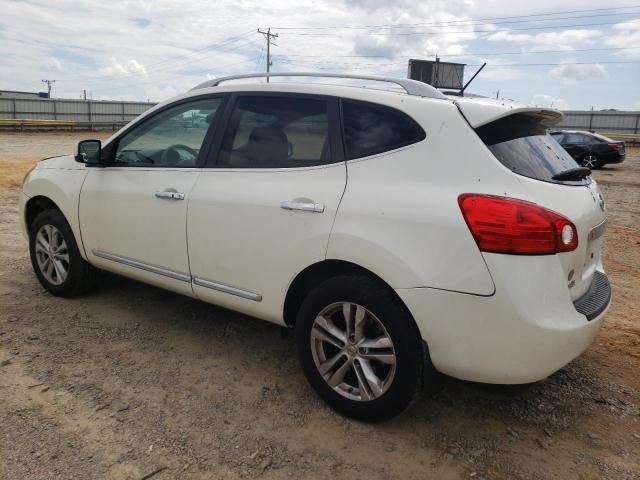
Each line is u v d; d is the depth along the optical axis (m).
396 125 2.83
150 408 2.97
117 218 3.94
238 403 3.08
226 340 3.90
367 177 2.82
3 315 4.15
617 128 40.59
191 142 3.65
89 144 4.18
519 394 3.29
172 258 3.63
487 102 2.80
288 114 3.22
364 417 2.88
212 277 3.42
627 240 8.05
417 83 3.01
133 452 2.59
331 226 2.83
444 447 2.76
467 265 2.46
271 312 3.18
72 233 4.36
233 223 3.24
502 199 2.45
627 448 2.80
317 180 2.97
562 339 2.46
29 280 5.00
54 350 3.61
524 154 2.72
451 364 2.57
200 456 2.59
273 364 3.57
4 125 34.41
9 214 8.29
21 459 2.50
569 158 3.14
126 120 48.00
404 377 2.67
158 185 3.69
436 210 2.55
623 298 5.20
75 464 2.48
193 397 3.12
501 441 2.83
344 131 2.98
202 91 3.68
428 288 2.53
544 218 2.43
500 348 2.46
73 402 2.99
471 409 3.12
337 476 2.51
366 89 3.03
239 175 3.30
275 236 3.06
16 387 3.11
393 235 2.63
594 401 3.24
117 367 3.43
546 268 2.44
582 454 2.74
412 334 2.64
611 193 13.69
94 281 4.56
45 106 43.38
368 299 2.73
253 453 2.64
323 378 3.00
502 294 2.41
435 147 2.68
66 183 4.33
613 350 3.97
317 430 2.85
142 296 4.68
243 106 3.44
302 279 3.09
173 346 3.77
